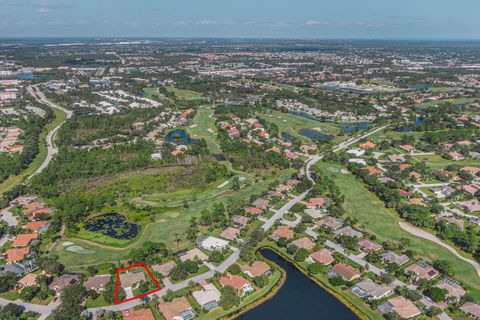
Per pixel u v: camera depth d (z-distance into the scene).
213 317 120.56
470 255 154.25
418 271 139.12
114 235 170.62
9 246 159.38
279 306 126.75
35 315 119.81
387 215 188.00
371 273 141.25
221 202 198.00
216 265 146.00
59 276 139.38
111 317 117.31
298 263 149.88
